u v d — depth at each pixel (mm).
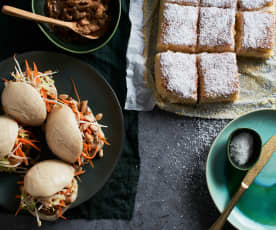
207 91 692
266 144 664
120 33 721
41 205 612
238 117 679
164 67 690
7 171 654
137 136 711
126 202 706
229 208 652
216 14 702
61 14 641
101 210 701
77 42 660
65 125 600
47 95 656
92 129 645
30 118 622
